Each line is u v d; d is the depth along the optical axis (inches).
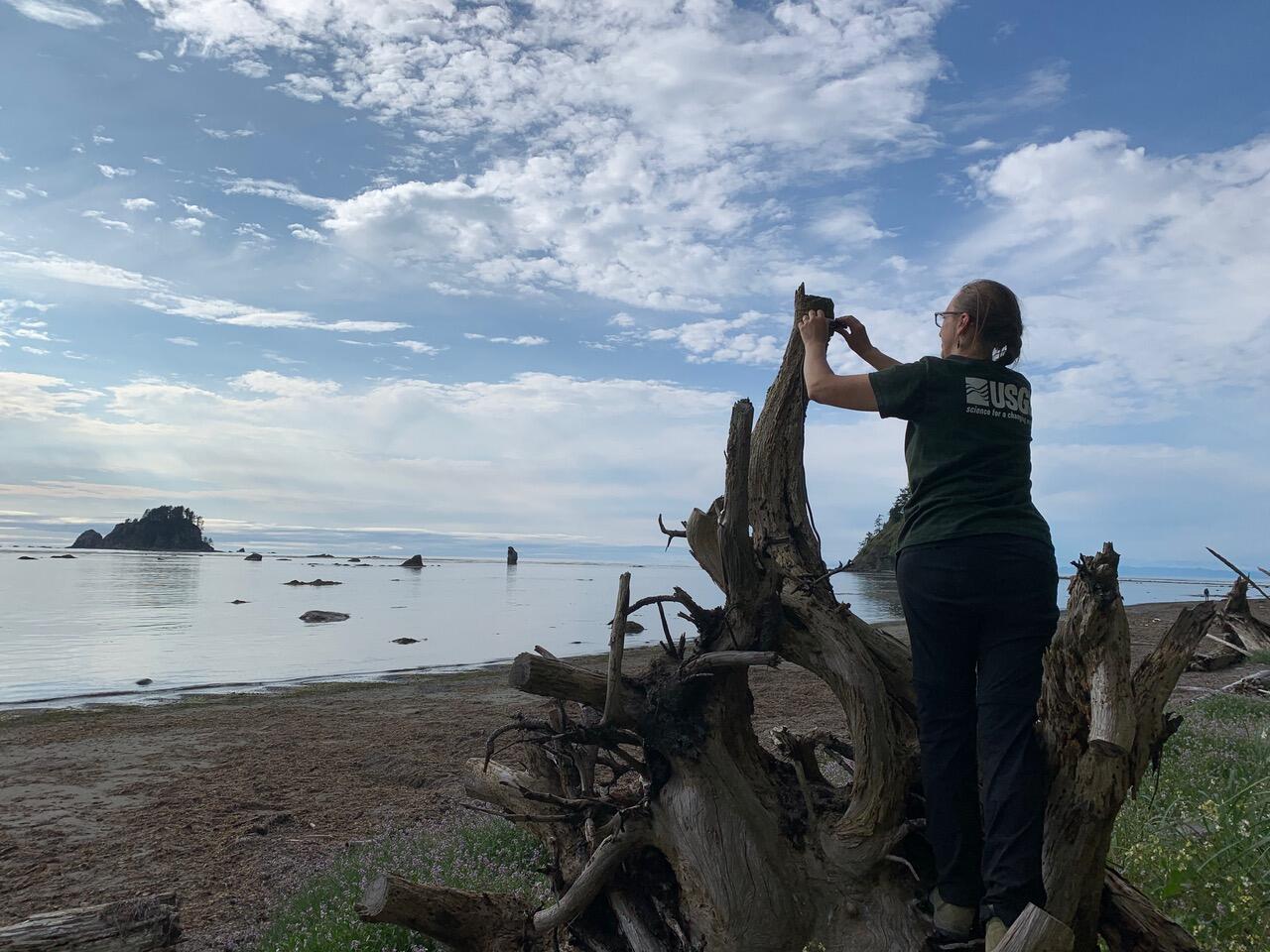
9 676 717.9
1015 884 111.8
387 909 137.6
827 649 142.6
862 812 135.7
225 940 214.1
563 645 965.2
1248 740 316.5
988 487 123.1
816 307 153.8
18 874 264.7
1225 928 148.4
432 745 444.1
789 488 152.8
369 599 1822.1
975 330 133.5
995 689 119.1
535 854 259.1
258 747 445.7
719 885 135.3
